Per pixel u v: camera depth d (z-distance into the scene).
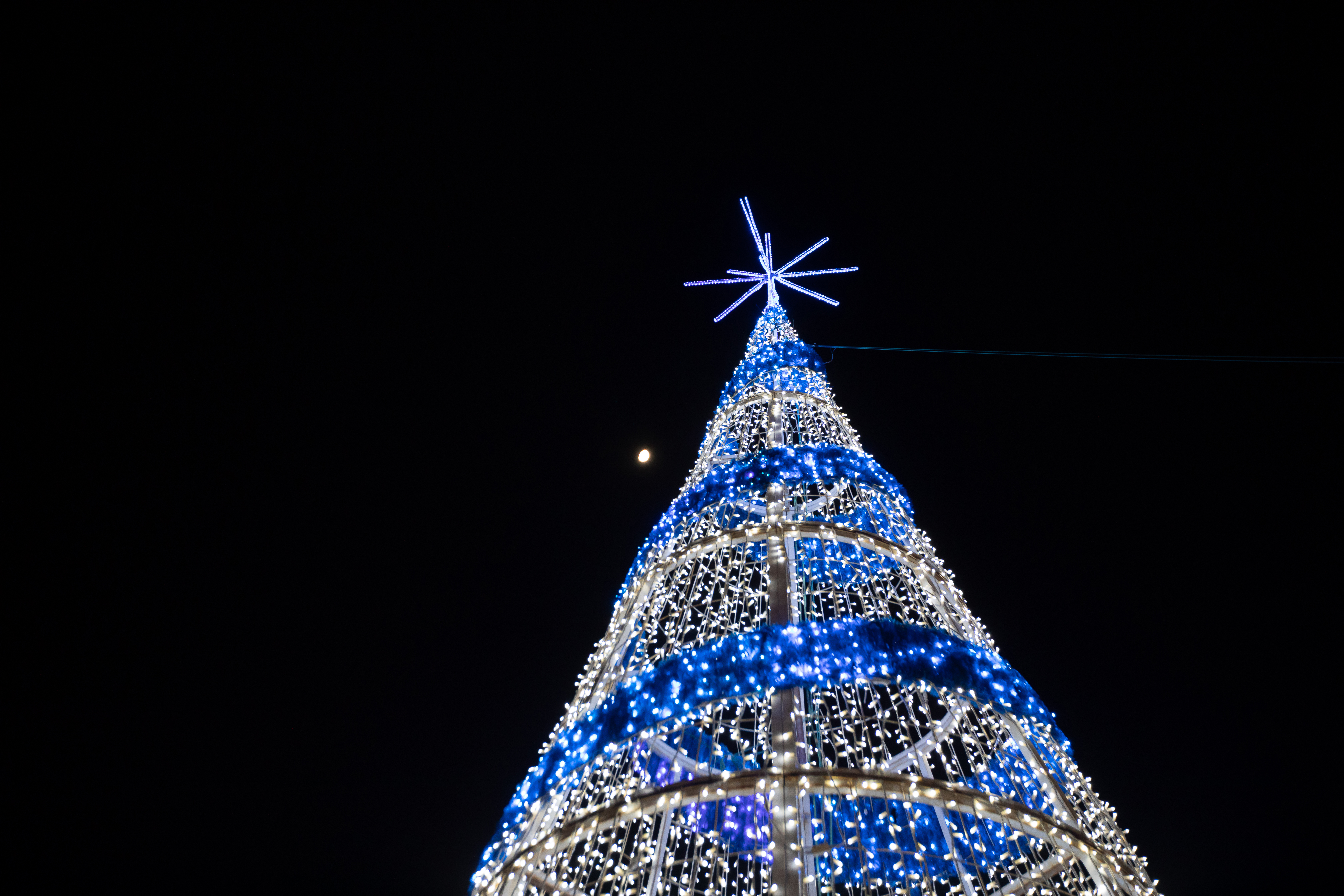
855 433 12.45
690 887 7.85
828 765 7.28
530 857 6.94
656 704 7.27
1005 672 7.68
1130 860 7.43
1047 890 7.47
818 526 9.33
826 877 8.12
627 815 6.79
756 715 8.73
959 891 8.30
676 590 9.72
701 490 10.41
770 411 12.72
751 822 8.85
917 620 9.48
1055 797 7.27
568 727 8.38
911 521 10.56
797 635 7.52
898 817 9.27
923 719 9.30
